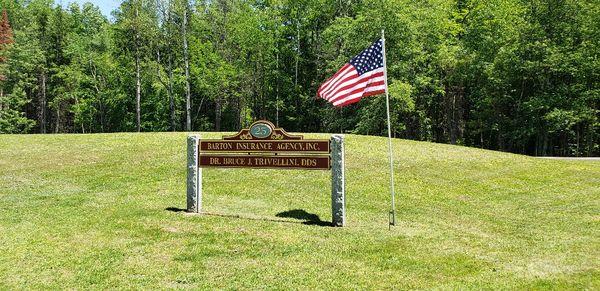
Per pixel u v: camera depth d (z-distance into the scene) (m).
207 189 15.57
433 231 11.21
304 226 11.26
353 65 11.74
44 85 54.69
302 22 43.88
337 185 11.32
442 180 17.56
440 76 42.00
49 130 61.97
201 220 11.53
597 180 18.14
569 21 36.50
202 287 7.45
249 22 42.28
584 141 42.66
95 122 58.72
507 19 37.53
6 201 13.59
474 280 7.89
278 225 11.25
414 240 10.29
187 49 44.69
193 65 43.12
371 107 37.03
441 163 20.06
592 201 14.92
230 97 52.16
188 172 12.41
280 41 45.12
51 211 12.43
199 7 45.88
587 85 36.91
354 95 11.54
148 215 11.94
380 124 39.81
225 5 47.12
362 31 35.81
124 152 20.59
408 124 45.62
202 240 9.90
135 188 15.55
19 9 56.41
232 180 16.75
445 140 48.38
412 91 35.91
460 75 39.03
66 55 53.34
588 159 25.05
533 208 14.16
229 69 43.97
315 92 46.31
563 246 10.06
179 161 19.20
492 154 22.81
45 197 14.19
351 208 13.73
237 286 7.51
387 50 35.47
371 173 18.03
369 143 23.12
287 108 47.44
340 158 11.23
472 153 22.64
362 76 11.55
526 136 41.38
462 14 41.28
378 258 8.97
